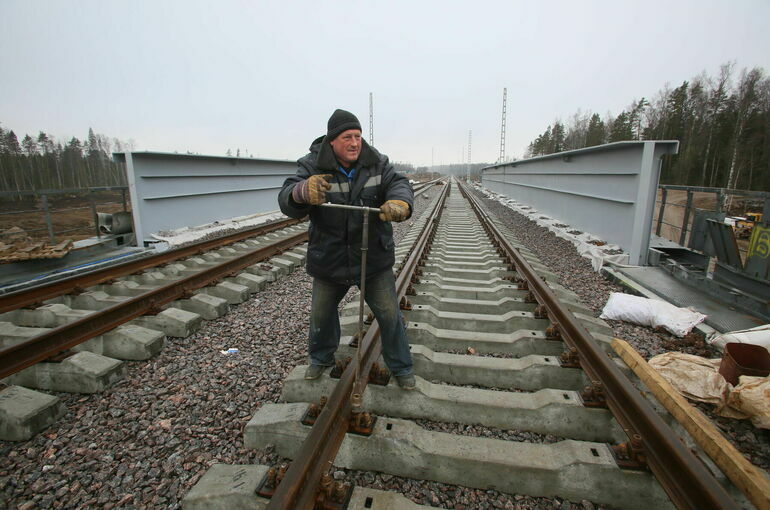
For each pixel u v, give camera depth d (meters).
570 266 7.57
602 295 5.85
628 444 2.24
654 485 2.13
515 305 4.84
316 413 2.54
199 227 11.46
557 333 3.78
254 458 2.51
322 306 2.79
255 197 15.38
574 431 2.67
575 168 11.09
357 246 2.52
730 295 4.95
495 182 31.94
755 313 4.57
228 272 6.04
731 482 2.22
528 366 3.21
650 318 4.61
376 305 2.71
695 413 2.64
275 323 4.61
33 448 2.59
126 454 2.56
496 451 2.34
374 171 2.47
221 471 2.24
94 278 5.67
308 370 2.98
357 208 2.28
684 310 4.60
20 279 6.11
